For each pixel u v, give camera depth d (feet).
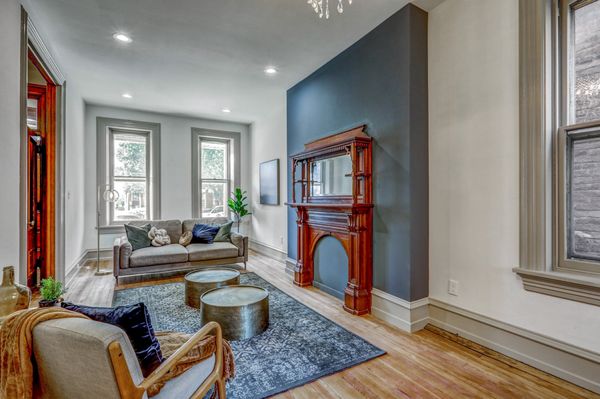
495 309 7.37
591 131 6.17
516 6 6.97
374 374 6.50
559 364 6.28
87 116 17.65
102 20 9.26
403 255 8.69
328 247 11.82
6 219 6.90
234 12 8.87
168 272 15.21
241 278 13.99
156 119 19.56
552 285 6.30
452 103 8.31
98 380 3.12
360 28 9.72
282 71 12.99
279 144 18.19
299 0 8.31
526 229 6.73
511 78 7.06
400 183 8.81
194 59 11.89
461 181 8.10
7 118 6.97
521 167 6.82
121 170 18.99
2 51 6.73
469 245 7.91
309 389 6.02
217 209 22.04
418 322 8.61
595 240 6.12
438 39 8.66
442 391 5.93
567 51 6.48
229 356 5.36
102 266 16.19
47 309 3.57
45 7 8.59
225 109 18.66
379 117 9.53
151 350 3.93
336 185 11.20
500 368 6.66
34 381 3.51
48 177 11.72
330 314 9.75
